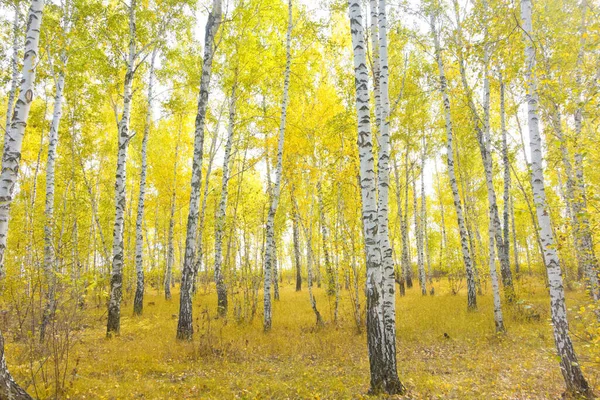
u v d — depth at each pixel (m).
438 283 25.59
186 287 9.30
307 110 13.96
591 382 5.75
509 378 6.41
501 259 13.19
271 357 8.05
